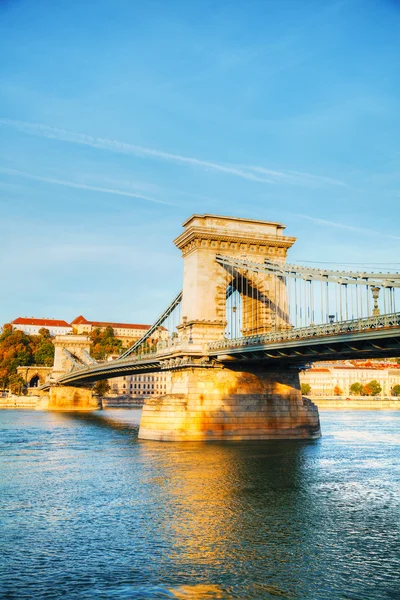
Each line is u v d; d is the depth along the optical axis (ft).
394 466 159.43
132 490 129.08
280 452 182.70
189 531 98.32
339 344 156.15
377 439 232.53
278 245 232.12
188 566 82.69
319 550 89.20
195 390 210.79
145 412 222.07
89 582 77.10
